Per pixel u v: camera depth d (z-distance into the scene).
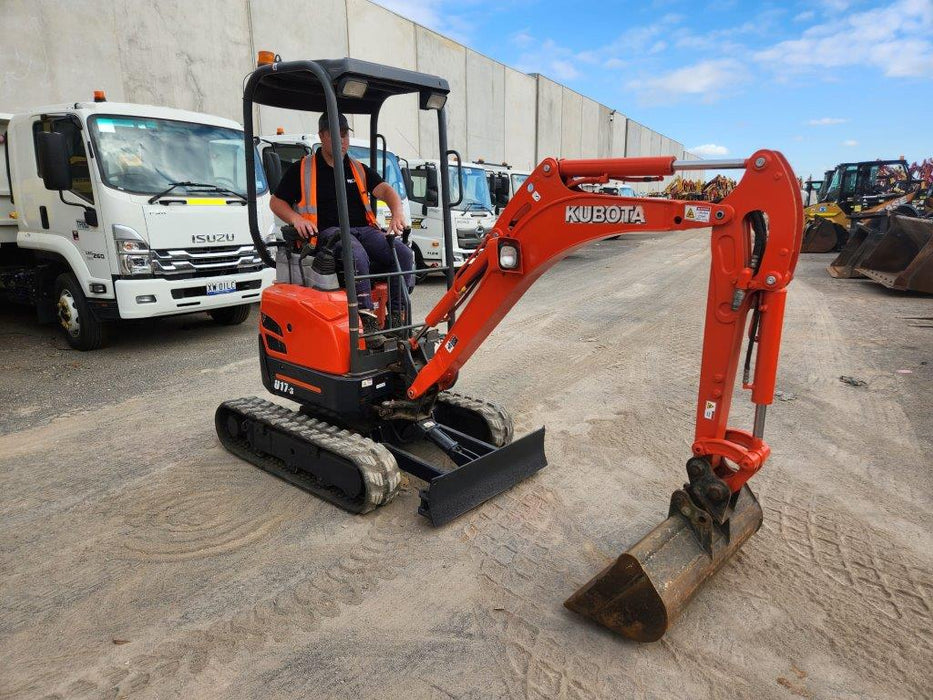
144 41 11.50
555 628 2.60
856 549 3.18
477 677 2.33
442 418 4.36
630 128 45.06
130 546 3.18
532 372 6.25
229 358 6.61
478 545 3.21
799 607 2.74
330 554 3.12
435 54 20.03
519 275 3.16
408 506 3.59
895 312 9.06
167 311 6.57
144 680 2.30
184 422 4.83
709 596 2.81
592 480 3.94
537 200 3.00
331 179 4.10
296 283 4.12
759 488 3.83
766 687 2.30
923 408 5.19
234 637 2.53
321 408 3.88
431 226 11.86
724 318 2.52
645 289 11.41
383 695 2.24
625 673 2.36
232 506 3.58
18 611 2.68
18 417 4.92
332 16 15.70
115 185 6.26
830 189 19.05
